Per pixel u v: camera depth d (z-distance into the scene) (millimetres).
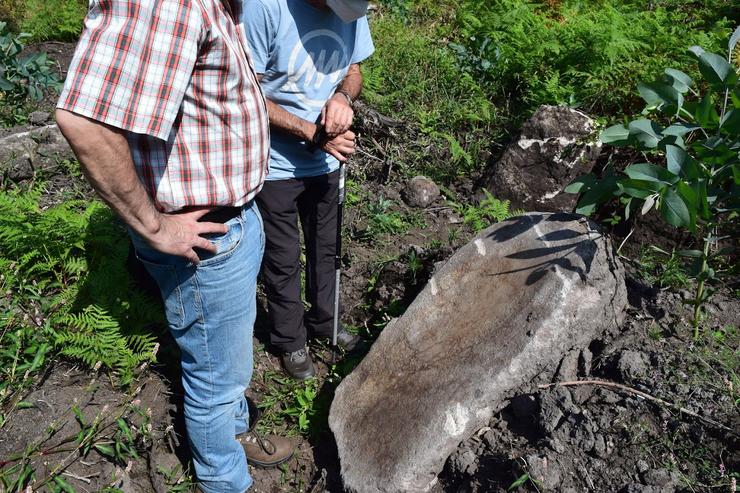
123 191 1842
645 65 5398
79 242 3492
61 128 1725
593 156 4539
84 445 2768
